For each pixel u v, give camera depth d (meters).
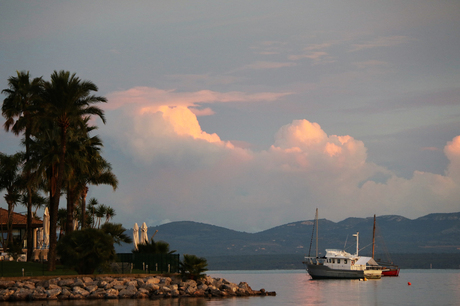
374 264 165.50
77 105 65.69
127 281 63.81
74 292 58.47
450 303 78.44
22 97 77.44
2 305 52.31
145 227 82.00
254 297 75.69
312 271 158.62
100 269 66.44
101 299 58.81
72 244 62.22
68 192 75.50
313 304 70.75
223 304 58.62
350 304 73.56
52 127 69.81
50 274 61.97
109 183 85.38
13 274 60.69
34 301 55.81
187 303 58.09
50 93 63.19
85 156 74.19
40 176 67.00
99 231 64.06
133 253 76.12
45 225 84.94
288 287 126.38
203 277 72.62
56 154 65.94
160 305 54.19
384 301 80.88
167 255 71.94
